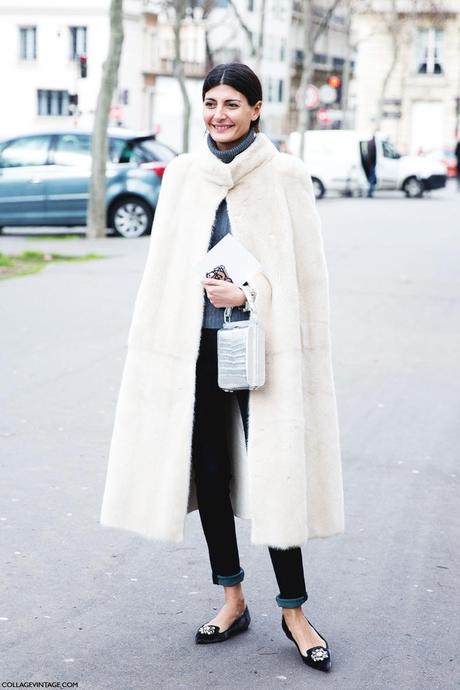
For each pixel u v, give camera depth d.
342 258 21.86
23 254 20.67
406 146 74.06
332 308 15.48
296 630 5.01
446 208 38.75
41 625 5.30
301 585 5.01
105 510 5.04
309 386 4.93
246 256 4.74
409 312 15.31
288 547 4.80
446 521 7.05
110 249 22.72
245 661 4.99
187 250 4.90
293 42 97.12
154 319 4.96
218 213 4.89
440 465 8.27
